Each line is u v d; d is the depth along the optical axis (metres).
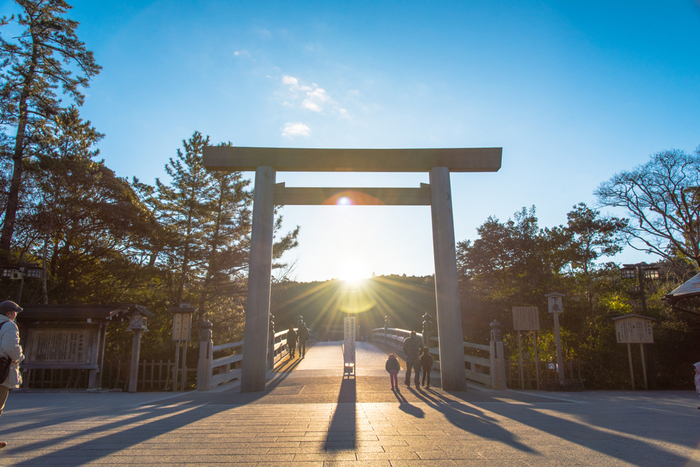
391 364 11.54
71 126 20.34
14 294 16.77
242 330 23.50
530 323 14.09
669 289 26.52
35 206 18.69
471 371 14.50
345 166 12.41
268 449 4.71
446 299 11.66
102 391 12.15
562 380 13.56
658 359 15.62
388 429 5.96
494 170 12.69
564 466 3.96
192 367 14.18
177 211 21.83
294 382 12.94
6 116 19.00
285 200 12.37
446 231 12.02
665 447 4.76
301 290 52.75
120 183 21.14
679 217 26.09
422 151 12.55
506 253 27.39
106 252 21.53
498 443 5.00
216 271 21.69
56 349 12.30
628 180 26.56
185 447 4.80
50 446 4.83
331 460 4.22
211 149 12.34
